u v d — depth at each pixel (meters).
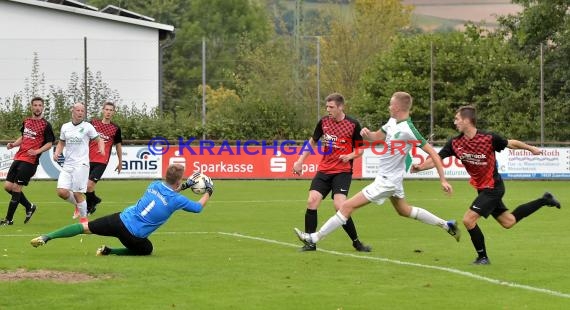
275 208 33.47
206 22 113.56
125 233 18.92
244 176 50.00
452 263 18.66
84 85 51.75
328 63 76.69
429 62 59.38
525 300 14.48
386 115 59.78
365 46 77.88
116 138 30.89
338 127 20.73
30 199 37.34
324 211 32.72
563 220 28.83
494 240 23.19
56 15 66.88
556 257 19.73
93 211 31.12
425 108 58.66
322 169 21.09
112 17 67.31
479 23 67.00
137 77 61.22
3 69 60.41
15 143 27.33
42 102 27.58
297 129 54.56
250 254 20.03
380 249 21.09
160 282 15.74
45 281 15.62
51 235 18.64
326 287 15.50
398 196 19.58
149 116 53.38
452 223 19.75
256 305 13.85
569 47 56.88
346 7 94.88
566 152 50.41
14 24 66.38
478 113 57.81
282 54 64.38
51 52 60.50
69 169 26.27
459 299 14.52
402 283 15.99
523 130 55.34
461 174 50.69
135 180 49.09
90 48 60.78
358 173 49.75
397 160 19.28
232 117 54.34
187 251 20.58
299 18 87.44
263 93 55.94
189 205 19.03
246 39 76.56
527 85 57.25
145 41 59.38
